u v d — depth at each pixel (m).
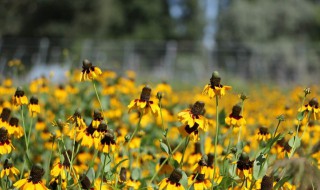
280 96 13.52
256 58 35.03
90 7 50.97
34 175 4.00
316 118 4.50
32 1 49.41
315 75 33.88
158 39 64.69
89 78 4.61
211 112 9.01
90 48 35.66
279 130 6.42
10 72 10.07
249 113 8.75
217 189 4.41
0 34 49.19
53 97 9.40
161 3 66.31
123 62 35.75
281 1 47.16
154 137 7.52
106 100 8.62
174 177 4.15
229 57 35.59
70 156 4.83
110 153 4.66
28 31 49.84
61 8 50.03
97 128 4.35
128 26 63.59
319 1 52.03
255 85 21.72
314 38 47.34
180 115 4.21
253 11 46.50
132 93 9.10
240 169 4.36
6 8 49.16
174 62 35.53
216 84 4.27
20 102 4.90
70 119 4.50
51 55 34.44
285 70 34.34
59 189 4.27
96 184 4.40
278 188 4.27
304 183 3.68
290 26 46.50
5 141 4.45
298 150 5.20
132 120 7.65
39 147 6.89
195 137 4.29
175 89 18.30
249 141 5.91
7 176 4.48
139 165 5.60
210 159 4.59
